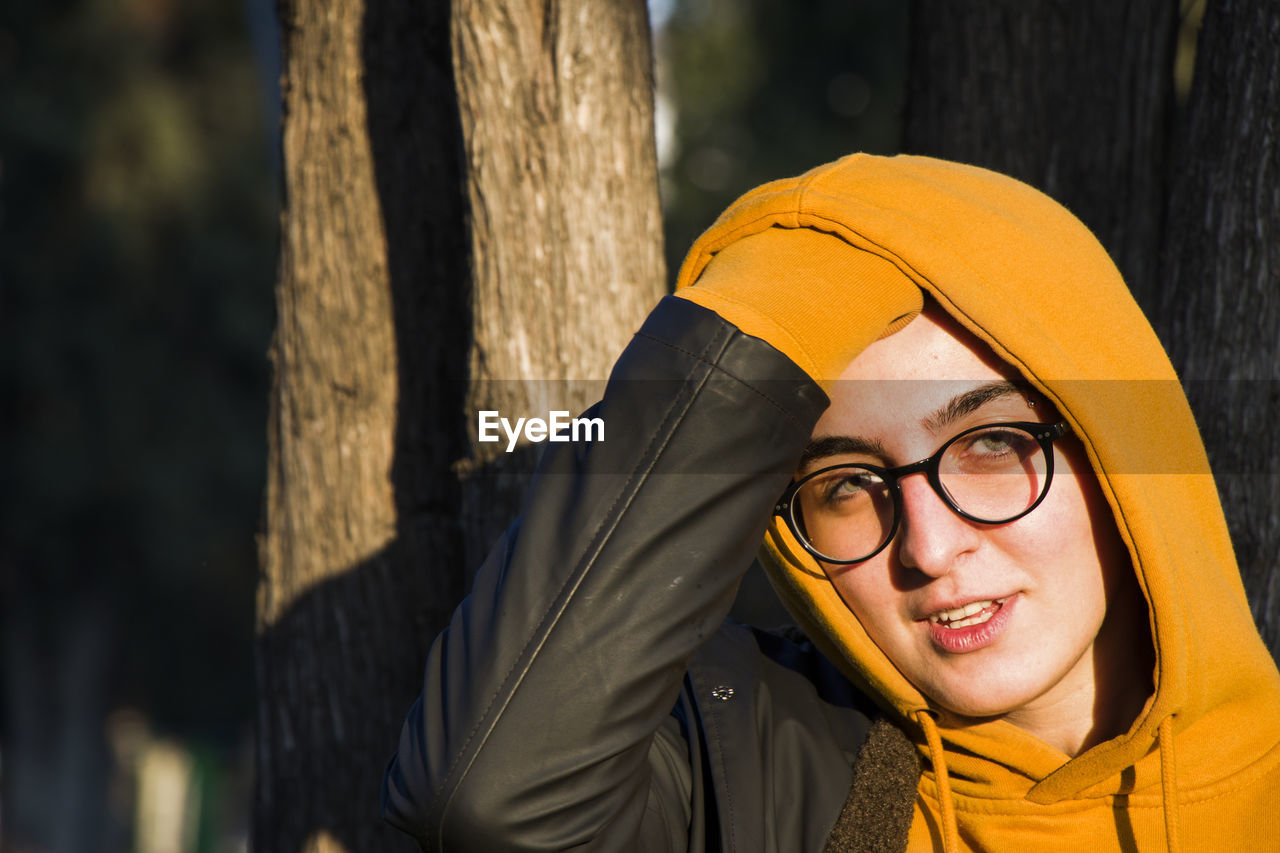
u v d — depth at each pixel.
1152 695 1.67
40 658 19.47
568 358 2.36
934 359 1.65
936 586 1.64
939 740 1.74
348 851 2.65
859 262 1.65
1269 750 1.75
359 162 2.69
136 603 19.06
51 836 19.75
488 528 2.37
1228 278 2.32
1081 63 2.77
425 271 2.69
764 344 1.58
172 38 18.66
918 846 1.80
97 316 17.89
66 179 17.94
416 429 2.68
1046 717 1.75
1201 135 2.42
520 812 1.49
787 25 11.05
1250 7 2.34
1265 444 2.27
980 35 2.81
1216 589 1.73
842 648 1.78
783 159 11.05
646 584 1.54
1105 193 2.76
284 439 2.74
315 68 2.71
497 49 2.35
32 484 17.67
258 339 18.03
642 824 1.71
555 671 1.52
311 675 2.69
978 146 2.81
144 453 17.83
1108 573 1.68
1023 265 1.66
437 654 1.64
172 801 20.67
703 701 1.81
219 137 18.52
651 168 2.48
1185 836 1.71
